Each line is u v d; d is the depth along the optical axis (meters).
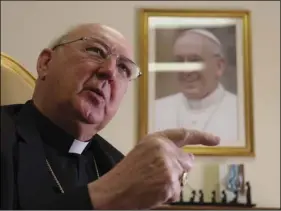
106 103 1.04
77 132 1.06
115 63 1.05
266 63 2.23
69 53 1.04
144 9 2.23
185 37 2.22
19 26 2.19
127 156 0.65
